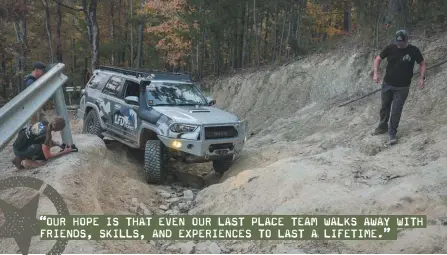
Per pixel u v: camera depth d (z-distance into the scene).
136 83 9.56
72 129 14.52
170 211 6.96
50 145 7.05
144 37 32.25
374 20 13.58
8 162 8.23
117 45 31.02
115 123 9.85
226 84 20.09
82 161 7.14
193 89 10.05
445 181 5.78
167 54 27.59
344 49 14.58
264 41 23.81
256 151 9.81
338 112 11.23
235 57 22.80
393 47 7.99
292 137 11.35
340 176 6.59
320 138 9.98
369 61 12.71
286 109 14.78
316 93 14.05
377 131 8.70
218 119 8.41
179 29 23.77
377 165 6.96
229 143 8.45
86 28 31.16
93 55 23.94
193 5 22.61
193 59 25.81
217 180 9.13
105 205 6.19
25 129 7.09
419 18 12.84
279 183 6.64
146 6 26.11
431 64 10.41
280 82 16.19
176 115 8.36
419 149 7.41
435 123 8.42
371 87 11.87
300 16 20.48
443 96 9.18
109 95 10.22
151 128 8.54
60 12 30.94
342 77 13.22
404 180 6.13
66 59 39.84
